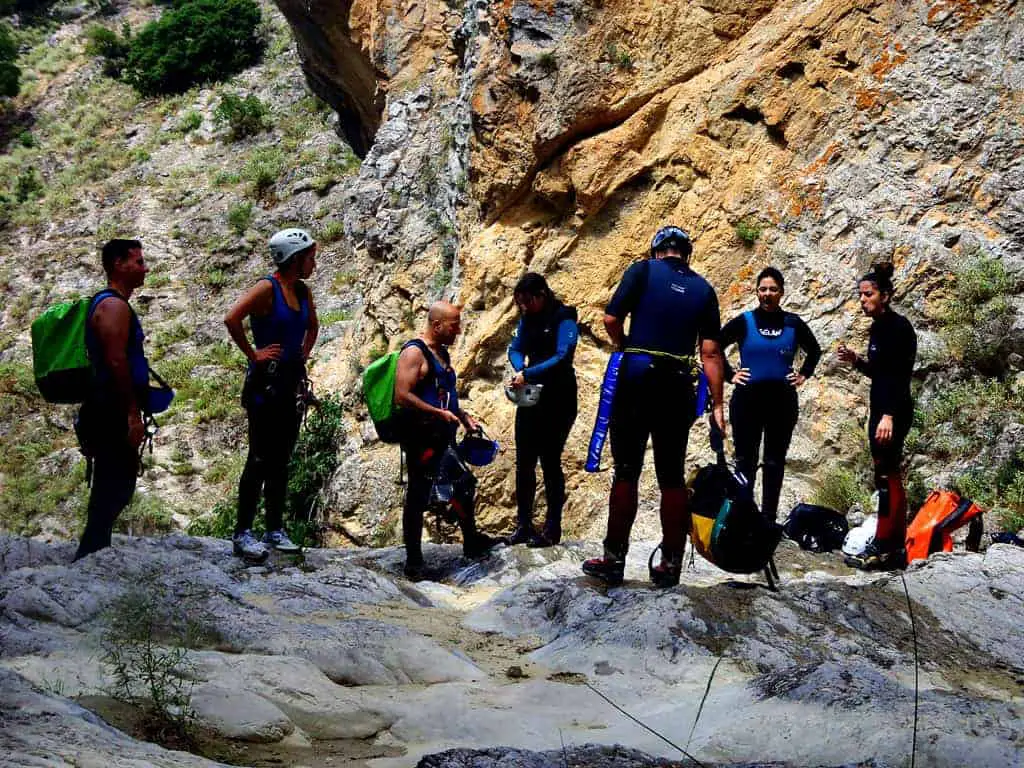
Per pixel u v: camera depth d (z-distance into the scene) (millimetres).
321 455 16172
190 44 41469
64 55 46531
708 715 3947
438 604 6363
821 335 10938
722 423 6023
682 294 5828
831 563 7531
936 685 4613
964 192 10883
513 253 12953
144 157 37500
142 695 3824
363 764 3520
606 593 5684
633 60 12406
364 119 25484
